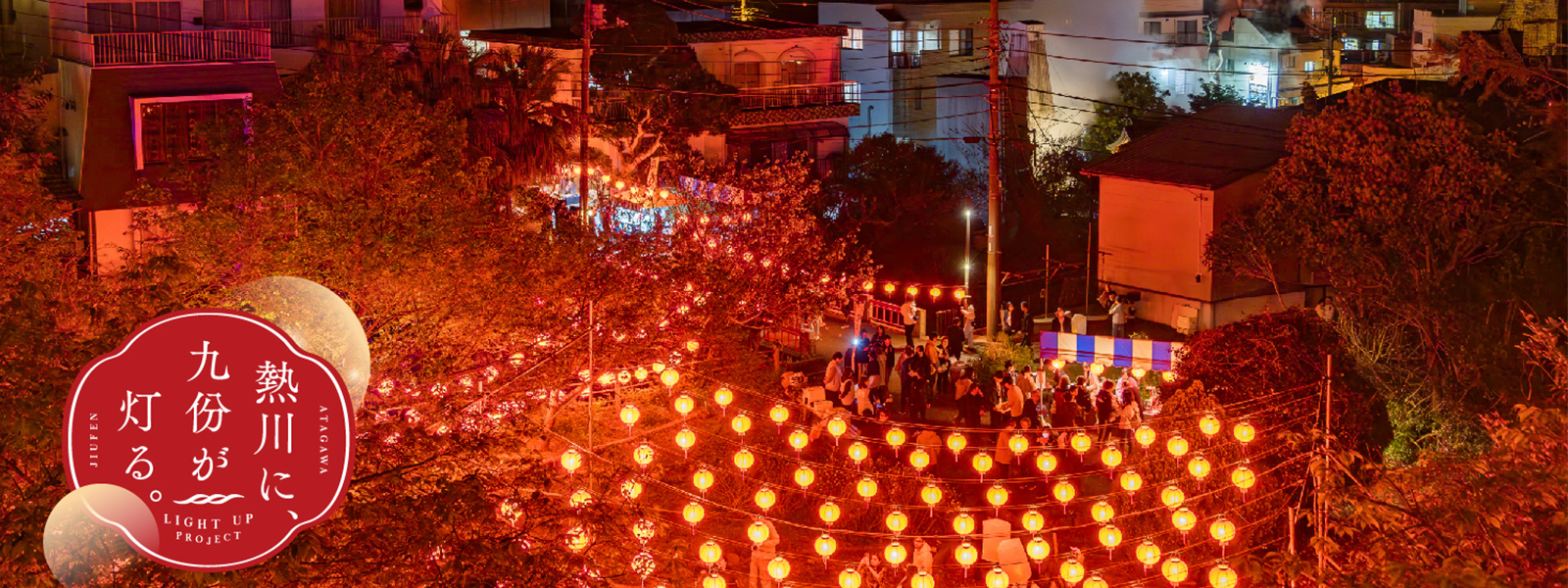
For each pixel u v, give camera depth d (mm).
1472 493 11141
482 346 17656
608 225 26469
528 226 23250
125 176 28000
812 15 57156
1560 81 24109
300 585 9922
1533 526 10828
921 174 42500
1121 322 31406
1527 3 33531
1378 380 23266
